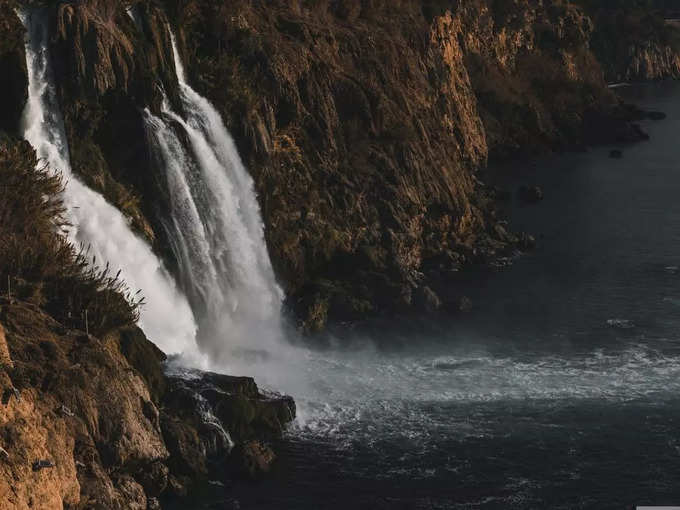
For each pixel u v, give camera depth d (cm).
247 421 9956
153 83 12031
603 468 9812
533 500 9281
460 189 17288
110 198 11350
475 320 13788
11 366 7819
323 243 14475
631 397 11281
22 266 9250
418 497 9281
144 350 9744
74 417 8269
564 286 15188
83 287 9469
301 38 16150
